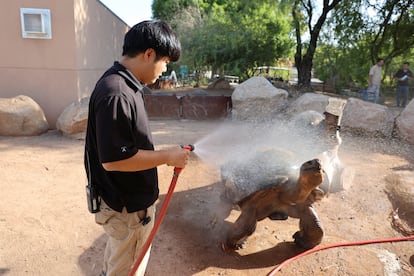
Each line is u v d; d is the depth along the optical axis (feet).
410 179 17.33
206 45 67.62
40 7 26.17
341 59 65.77
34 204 13.78
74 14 26.76
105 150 5.71
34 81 27.30
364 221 13.34
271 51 66.39
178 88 73.20
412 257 11.23
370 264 10.70
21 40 26.55
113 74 6.12
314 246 11.28
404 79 41.55
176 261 10.53
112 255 7.17
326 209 14.10
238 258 10.84
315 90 62.44
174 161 6.55
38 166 18.17
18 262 10.16
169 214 13.47
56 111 27.94
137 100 6.18
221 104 32.19
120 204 6.59
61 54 27.09
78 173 17.34
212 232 12.28
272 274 9.92
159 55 6.22
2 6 25.85
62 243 11.18
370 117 24.85
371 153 21.52
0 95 27.12
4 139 23.56
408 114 24.56
